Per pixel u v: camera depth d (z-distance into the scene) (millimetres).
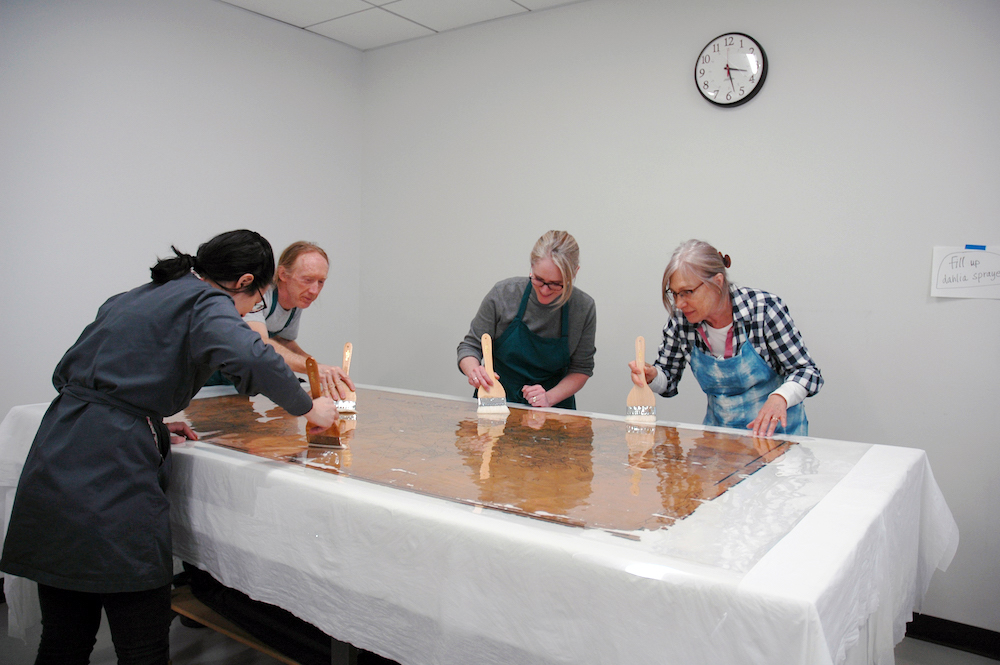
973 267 2350
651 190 3035
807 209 2670
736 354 2002
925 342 2461
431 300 3801
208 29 3225
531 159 3389
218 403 2074
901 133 2465
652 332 3074
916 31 2412
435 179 3750
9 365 2637
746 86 2732
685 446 1558
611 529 999
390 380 4008
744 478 1283
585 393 3275
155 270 1446
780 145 2709
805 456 1466
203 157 3246
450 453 1471
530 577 963
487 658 1020
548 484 1229
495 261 3547
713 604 823
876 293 2547
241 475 1347
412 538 1085
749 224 2803
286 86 3604
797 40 2645
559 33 3254
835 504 1118
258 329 2006
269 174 3557
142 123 3002
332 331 3979
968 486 2408
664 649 861
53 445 1340
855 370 2607
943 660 2357
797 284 2711
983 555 2389
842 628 895
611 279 3176
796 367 1941
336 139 3912
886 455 1479
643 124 3037
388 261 3979
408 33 3691
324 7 3326
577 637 930
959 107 2352
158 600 1387
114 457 1322
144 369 1354
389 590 1125
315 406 1468
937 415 2451
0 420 2615
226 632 1795
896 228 2494
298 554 1255
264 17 3465
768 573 846
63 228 2764
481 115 3549
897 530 1269
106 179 2891
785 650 779
